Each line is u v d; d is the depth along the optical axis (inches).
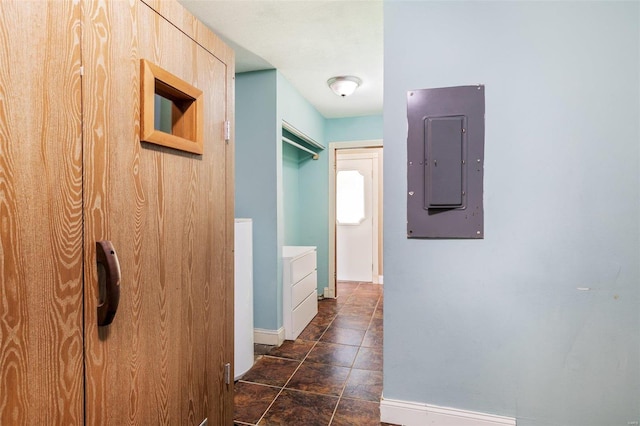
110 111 36.4
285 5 71.5
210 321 54.8
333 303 154.6
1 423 26.9
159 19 43.2
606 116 55.9
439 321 63.3
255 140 106.9
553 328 58.5
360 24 79.3
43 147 29.9
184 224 48.5
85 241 33.7
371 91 123.9
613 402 56.6
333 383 81.9
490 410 61.3
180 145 46.4
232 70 60.7
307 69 105.0
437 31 62.0
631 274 55.5
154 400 42.9
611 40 55.3
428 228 63.2
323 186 162.6
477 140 60.7
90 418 34.3
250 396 76.0
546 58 57.6
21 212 28.2
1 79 26.9
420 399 64.5
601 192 56.4
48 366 30.4
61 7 31.4
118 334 37.6
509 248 60.0
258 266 107.5
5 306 27.1
